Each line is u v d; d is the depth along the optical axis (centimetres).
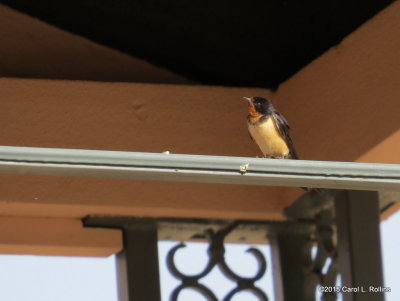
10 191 1130
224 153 1225
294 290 1205
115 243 1166
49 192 1141
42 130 1181
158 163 752
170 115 1223
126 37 1239
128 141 1201
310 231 1227
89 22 1226
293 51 1240
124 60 1258
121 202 1159
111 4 1193
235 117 1242
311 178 774
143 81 1258
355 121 1147
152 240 1174
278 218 1224
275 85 1281
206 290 1163
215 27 1217
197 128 1227
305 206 1202
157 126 1215
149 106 1220
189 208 1181
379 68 1134
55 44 1238
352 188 787
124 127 1205
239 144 1234
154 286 1152
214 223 1206
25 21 1236
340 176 780
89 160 744
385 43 1136
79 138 1188
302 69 1247
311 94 1220
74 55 1241
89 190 1154
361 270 1111
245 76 1280
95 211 1162
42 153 737
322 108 1198
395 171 785
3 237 1140
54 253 1172
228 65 1269
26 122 1180
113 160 749
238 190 1209
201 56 1257
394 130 1096
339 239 1135
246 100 1250
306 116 1221
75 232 1162
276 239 1222
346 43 1187
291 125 1242
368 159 1134
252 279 1180
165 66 1273
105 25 1226
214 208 1192
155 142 1209
